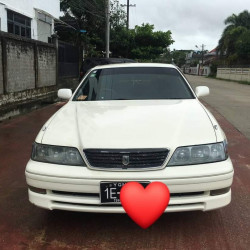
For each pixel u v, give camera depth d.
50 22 15.66
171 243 2.69
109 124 2.85
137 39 25.91
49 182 2.58
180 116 3.04
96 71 4.34
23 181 4.05
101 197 2.51
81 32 19.73
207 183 2.54
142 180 2.47
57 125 2.95
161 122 2.88
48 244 2.69
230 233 2.83
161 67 4.35
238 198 3.55
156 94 3.88
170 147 2.54
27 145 5.62
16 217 3.14
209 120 3.02
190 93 3.95
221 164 2.61
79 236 2.80
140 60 25.80
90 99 3.84
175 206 2.57
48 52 10.94
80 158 2.58
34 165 2.66
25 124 7.33
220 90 19.64
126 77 4.14
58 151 2.64
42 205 2.66
